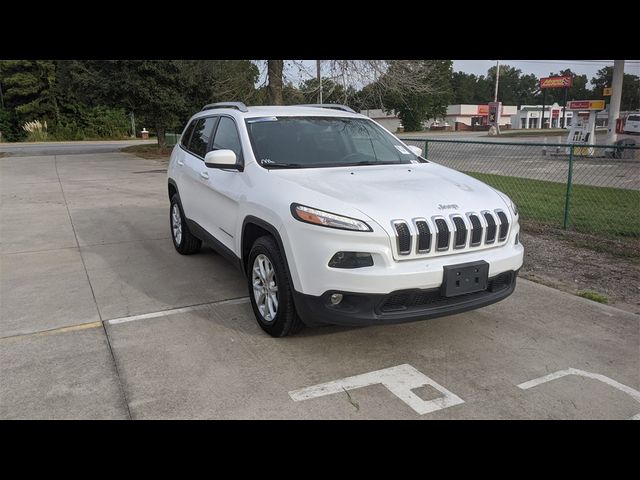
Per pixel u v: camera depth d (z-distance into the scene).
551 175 15.25
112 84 23.39
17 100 46.97
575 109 24.50
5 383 3.54
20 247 7.30
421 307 3.59
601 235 7.66
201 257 6.67
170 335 4.30
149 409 3.23
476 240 3.75
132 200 11.41
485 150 21.08
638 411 3.22
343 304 3.59
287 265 3.80
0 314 4.81
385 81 14.15
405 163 4.94
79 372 3.69
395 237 3.46
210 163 4.51
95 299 5.18
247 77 16.56
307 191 3.81
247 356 3.91
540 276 5.83
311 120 5.14
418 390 3.45
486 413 3.20
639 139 23.50
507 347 4.07
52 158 24.66
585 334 4.30
